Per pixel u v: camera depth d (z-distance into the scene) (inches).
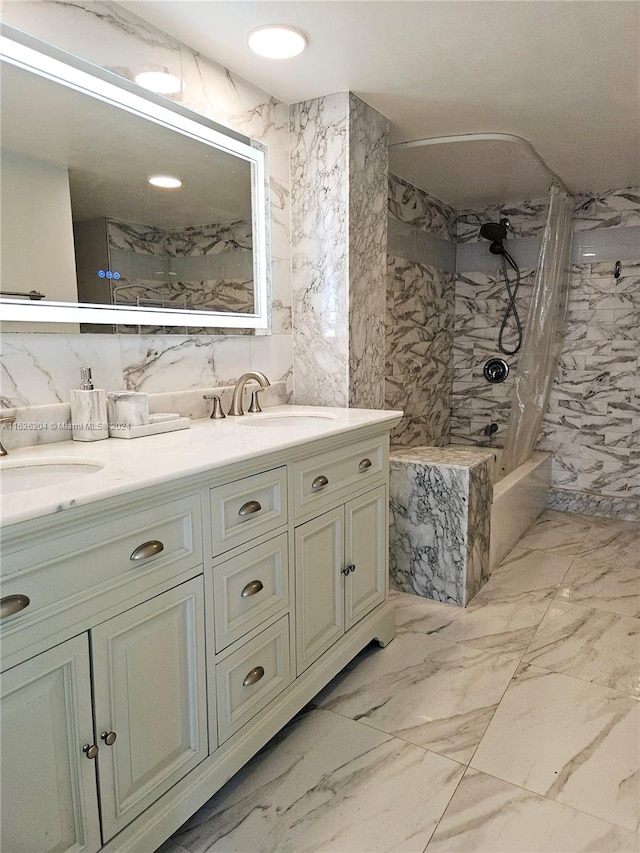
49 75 57.9
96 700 43.0
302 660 67.9
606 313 146.4
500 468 146.6
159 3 63.6
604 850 51.2
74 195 61.3
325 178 91.2
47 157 58.3
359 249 94.1
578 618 94.7
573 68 80.4
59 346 61.7
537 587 106.9
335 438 69.7
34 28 55.7
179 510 49.1
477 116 97.7
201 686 52.8
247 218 86.4
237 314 86.0
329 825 54.2
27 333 58.3
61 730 40.8
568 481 156.6
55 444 59.8
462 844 52.0
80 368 64.1
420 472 101.0
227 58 76.9
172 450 55.7
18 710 37.7
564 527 140.9
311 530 68.1
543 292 138.3
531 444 145.8
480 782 59.4
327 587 72.5
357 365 95.9
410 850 51.4
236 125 82.4
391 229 130.7
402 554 104.9
